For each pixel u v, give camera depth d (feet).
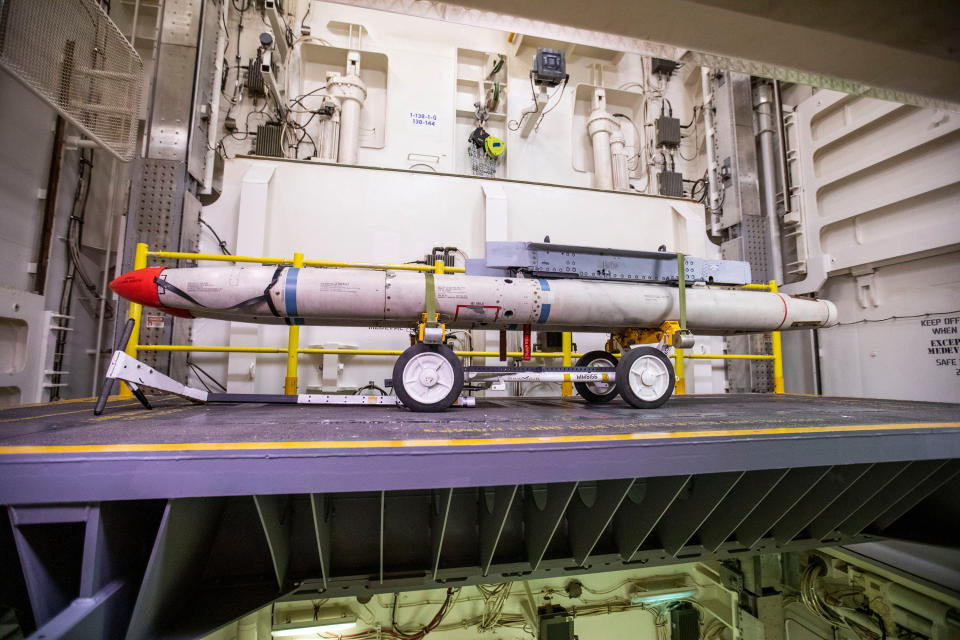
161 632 4.44
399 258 14.46
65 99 8.20
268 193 13.73
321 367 13.14
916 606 8.43
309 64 17.04
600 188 17.31
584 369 8.32
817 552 10.26
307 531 5.77
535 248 8.91
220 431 4.98
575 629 10.64
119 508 4.21
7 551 4.26
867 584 9.38
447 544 6.18
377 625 9.54
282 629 9.02
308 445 4.25
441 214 14.92
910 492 7.39
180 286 7.70
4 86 10.23
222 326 13.24
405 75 17.17
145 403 7.62
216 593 5.23
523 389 14.99
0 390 10.18
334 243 14.06
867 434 5.54
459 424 5.90
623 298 8.89
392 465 4.25
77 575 4.25
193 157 12.59
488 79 18.08
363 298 7.95
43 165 11.56
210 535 5.33
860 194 14.84
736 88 17.34
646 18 4.99
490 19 5.46
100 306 13.60
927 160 13.05
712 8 4.84
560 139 18.62
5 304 10.05
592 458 4.69
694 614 11.16
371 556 5.91
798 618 10.42
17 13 7.30
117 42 9.23
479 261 9.10
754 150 17.22
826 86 6.52
